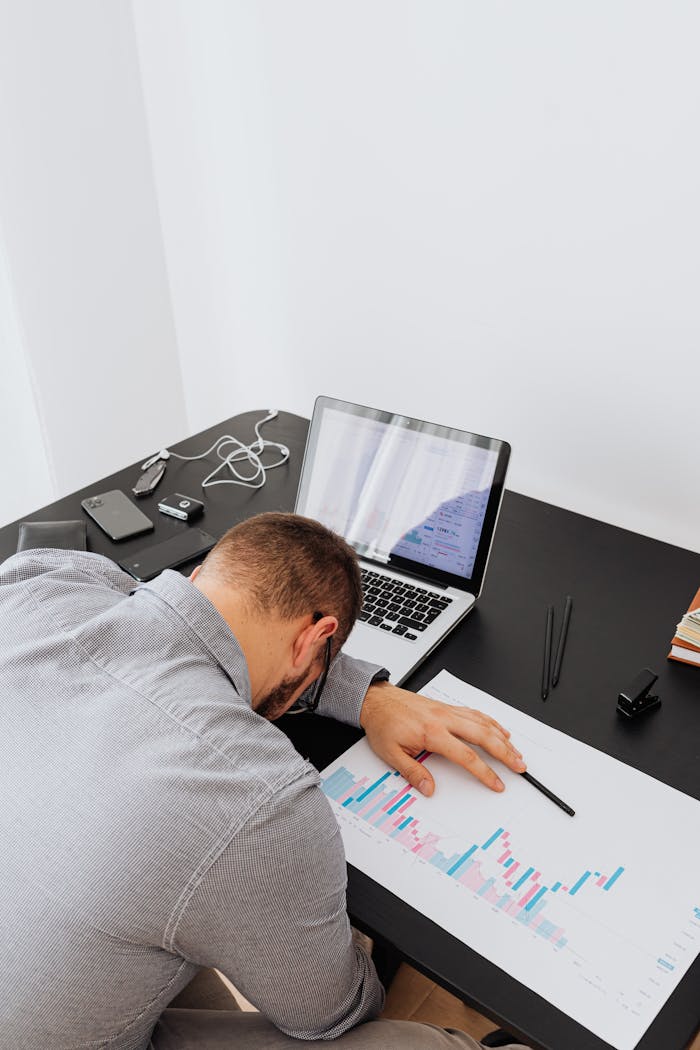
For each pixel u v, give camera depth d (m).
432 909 0.91
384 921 0.90
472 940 0.89
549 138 1.41
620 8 1.27
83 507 1.49
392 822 1.00
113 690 0.82
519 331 1.59
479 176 1.51
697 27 1.22
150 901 0.74
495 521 1.27
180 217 2.00
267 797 0.77
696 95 1.26
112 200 1.98
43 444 2.15
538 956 0.87
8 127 1.81
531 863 0.96
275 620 0.91
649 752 1.09
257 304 1.96
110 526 1.44
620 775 1.06
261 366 2.05
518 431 1.68
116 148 1.93
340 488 1.39
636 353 1.48
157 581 0.92
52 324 2.02
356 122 1.61
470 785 1.04
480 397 1.70
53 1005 0.75
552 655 1.23
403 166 1.59
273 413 1.78
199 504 1.48
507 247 1.53
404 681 1.18
